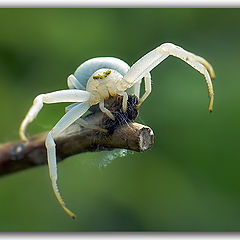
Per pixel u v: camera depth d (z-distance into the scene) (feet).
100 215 0.59
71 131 0.44
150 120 0.61
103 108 0.43
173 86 0.62
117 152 0.45
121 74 0.44
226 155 0.60
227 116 0.60
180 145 0.60
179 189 0.59
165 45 0.42
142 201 0.59
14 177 0.59
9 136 0.61
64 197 0.59
